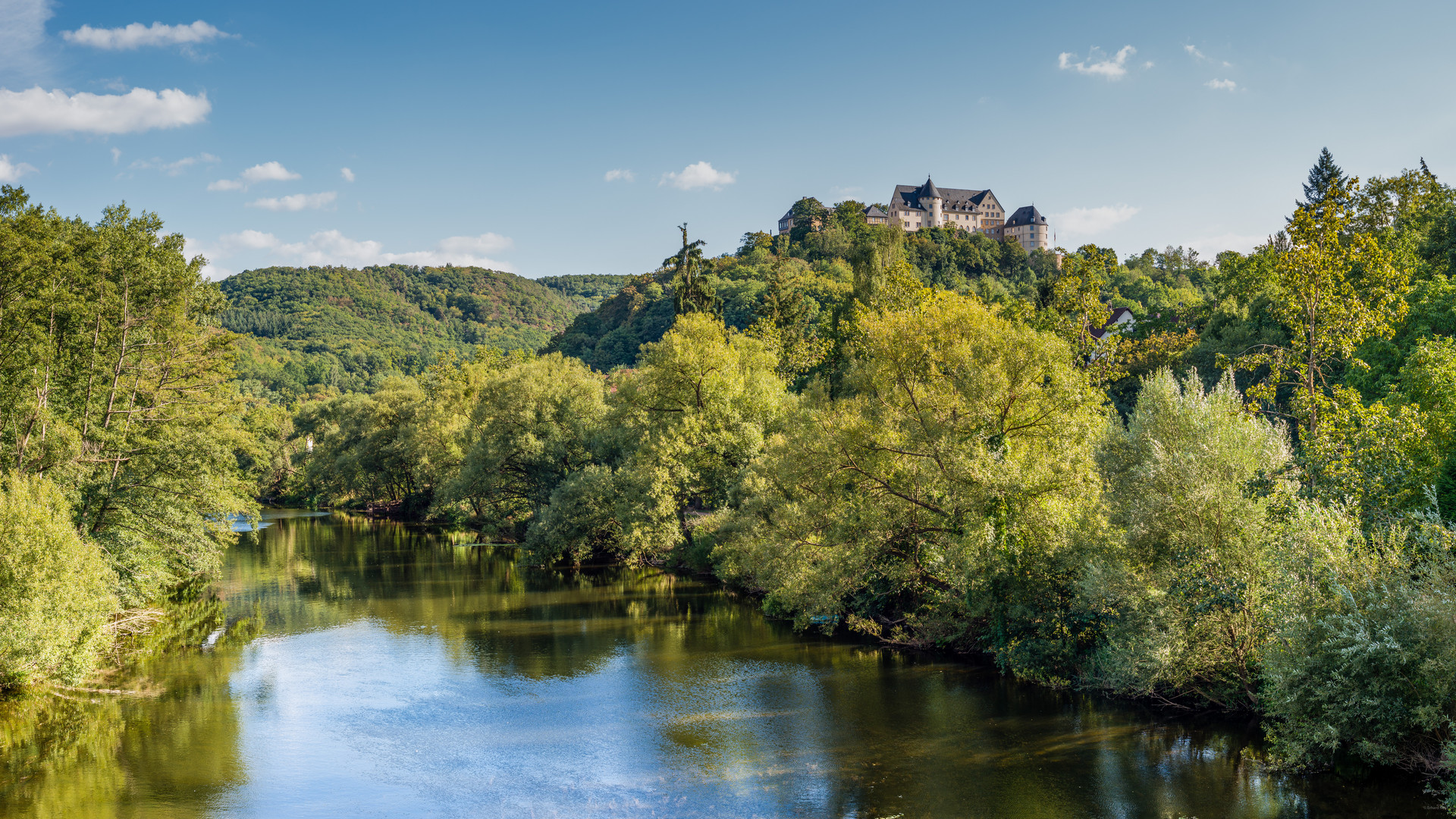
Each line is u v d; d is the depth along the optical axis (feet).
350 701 83.51
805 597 104.78
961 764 64.28
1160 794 57.62
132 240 122.83
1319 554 59.82
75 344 117.70
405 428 285.43
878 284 237.86
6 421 109.50
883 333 98.22
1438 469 73.36
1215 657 69.46
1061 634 84.48
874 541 96.94
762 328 272.51
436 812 58.23
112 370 121.80
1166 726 70.85
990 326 97.45
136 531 123.75
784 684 87.25
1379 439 72.49
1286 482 68.90
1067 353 94.48
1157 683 73.72
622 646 104.88
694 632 112.57
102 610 94.17
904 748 68.08
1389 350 120.88
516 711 79.87
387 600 137.80
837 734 71.92
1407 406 79.66
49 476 99.66
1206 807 55.36
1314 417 81.41
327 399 426.10
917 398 97.71
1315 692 56.54
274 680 90.99
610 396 229.66
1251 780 59.16
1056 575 84.69
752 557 117.39
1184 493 68.74
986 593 88.33
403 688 87.81
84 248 116.78
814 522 104.22
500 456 208.85
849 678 89.04
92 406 119.75
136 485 123.44
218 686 89.20
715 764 65.87
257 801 60.39
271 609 130.82
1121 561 72.95
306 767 66.69
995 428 93.50
